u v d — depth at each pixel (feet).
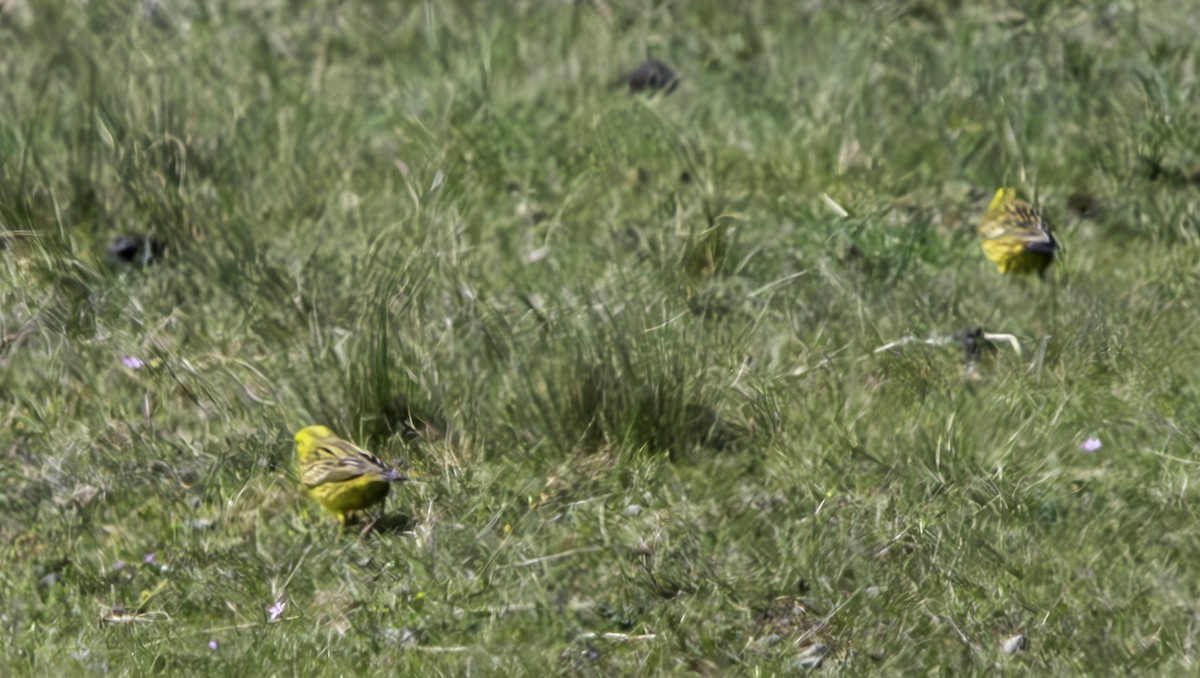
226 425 89.04
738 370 90.27
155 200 107.45
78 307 97.71
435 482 84.58
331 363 92.79
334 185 116.47
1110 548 79.15
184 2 147.64
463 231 106.32
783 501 83.82
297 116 126.31
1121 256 110.83
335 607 75.92
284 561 78.69
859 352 95.61
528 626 75.00
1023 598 75.36
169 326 97.76
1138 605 75.31
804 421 89.76
